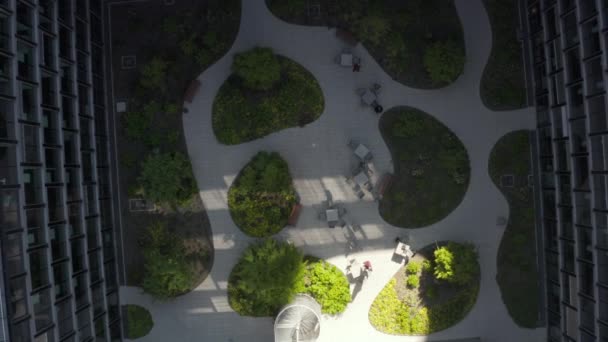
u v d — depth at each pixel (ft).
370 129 107.14
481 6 106.42
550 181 100.73
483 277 108.17
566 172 93.09
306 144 107.45
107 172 105.91
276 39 106.93
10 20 75.61
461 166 106.32
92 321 94.17
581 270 88.94
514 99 106.01
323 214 107.45
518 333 107.96
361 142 107.14
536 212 107.14
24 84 78.54
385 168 107.34
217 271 108.68
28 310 76.54
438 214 107.55
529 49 105.50
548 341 104.99
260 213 106.73
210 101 107.34
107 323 100.99
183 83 107.24
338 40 106.83
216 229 108.17
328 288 106.11
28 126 79.30
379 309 108.27
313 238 107.86
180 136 107.65
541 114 102.99
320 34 106.83
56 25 86.69
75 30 94.17
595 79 81.66
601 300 83.30
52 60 86.02
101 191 102.68
